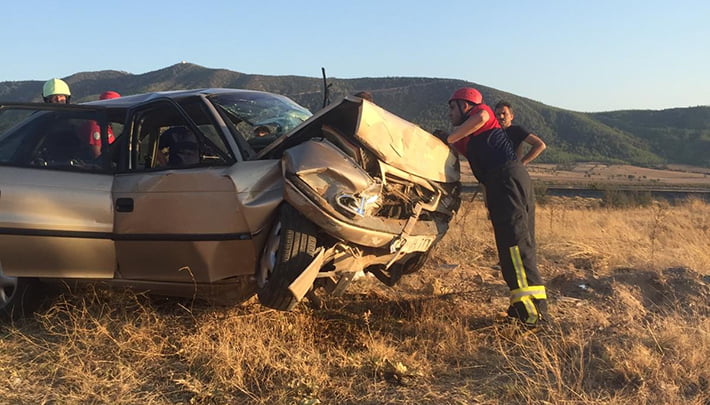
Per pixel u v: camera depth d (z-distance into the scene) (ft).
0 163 15.58
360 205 13.21
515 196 16.42
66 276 15.33
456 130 16.63
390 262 15.65
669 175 561.84
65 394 11.85
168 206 14.47
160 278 15.07
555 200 115.34
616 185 255.91
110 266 15.33
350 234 13.25
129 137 15.96
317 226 13.38
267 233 13.83
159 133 16.96
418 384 12.58
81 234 15.03
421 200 15.75
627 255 27.27
